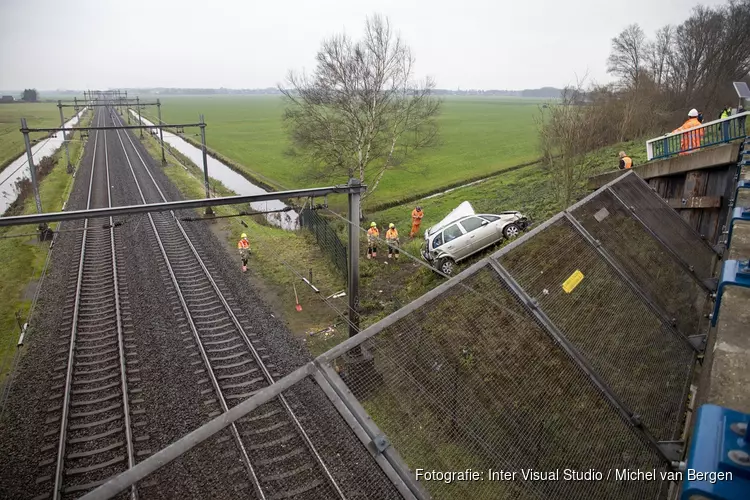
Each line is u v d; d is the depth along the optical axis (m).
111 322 13.09
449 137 63.88
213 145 61.06
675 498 4.40
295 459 7.65
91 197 29.27
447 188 34.38
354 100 24.42
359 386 3.73
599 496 4.21
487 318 4.50
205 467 7.69
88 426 9.12
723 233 9.70
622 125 31.33
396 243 18.28
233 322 12.92
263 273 17.41
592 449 4.43
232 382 10.34
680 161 13.99
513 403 4.24
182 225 21.88
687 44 40.44
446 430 3.85
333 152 25.52
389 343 3.96
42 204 28.83
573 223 5.95
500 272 4.82
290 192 9.51
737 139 13.05
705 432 1.90
